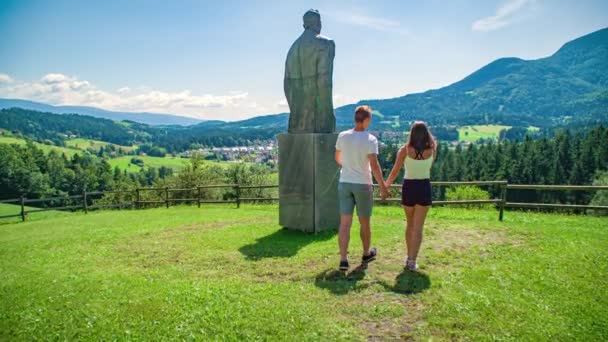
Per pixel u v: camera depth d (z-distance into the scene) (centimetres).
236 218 1056
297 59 816
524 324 375
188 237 799
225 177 3662
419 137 507
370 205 548
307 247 666
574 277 484
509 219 974
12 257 730
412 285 473
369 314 405
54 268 630
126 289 498
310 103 797
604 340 347
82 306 454
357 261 577
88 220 1370
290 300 442
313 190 777
